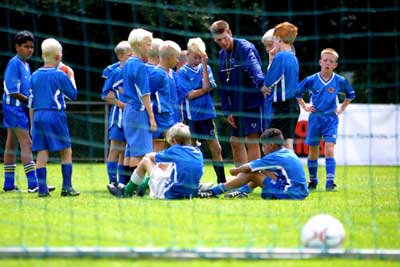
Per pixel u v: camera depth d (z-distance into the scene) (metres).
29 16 60.84
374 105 52.44
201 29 62.78
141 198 31.11
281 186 31.25
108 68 36.09
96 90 64.19
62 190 32.44
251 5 63.75
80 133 58.38
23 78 34.75
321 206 28.97
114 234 22.72
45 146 32.12
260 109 35.62
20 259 19.78
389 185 38.62
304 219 25.67
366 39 67.19
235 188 31.64
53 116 31.97
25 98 34.66
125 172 34.28
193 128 36.41
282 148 31.53
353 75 67.56
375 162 52.78
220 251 20.25
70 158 32.50
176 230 23.42
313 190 36.25
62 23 61.94
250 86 35.53
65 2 61.38
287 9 65.31
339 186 38.22
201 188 31.69
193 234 22.86
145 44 32.50
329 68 37.38
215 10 58.00
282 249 20.64
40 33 61.12
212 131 36.34
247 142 35.75
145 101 32.47
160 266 19.23
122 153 35.09
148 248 20.47
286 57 34.72
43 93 31.98
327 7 66.56
